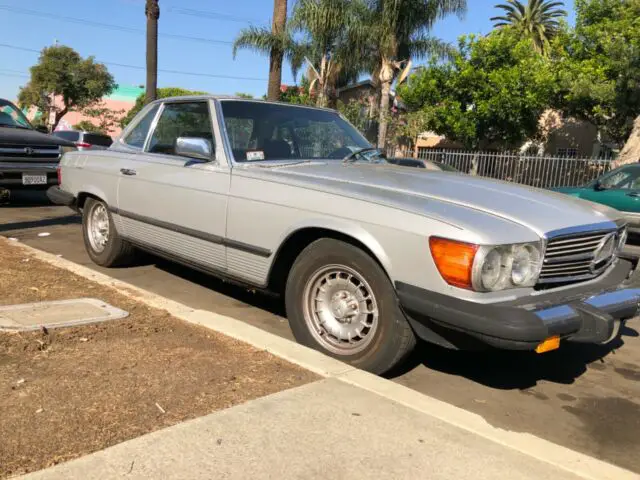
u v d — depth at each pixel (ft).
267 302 17.74
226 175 14.58
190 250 15.93
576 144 96.32
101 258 20.27
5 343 11.49
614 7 78.64
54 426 8.63
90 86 143.84
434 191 12.26
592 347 15.65
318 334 12.85
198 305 17.10
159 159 17.03
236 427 8.89
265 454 8.22
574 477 8.25
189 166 15.71
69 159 21.34
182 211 15.85
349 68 70.54
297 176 13.53
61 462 7.71
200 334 12.91
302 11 64.69
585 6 81.00
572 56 82.12
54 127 133.39
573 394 12.48
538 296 11.10
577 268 11.95
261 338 12.73
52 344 11.72
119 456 7.93
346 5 65.26
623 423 11.20
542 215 11.66
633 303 12.23
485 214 11.16
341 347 12.41
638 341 16.47
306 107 17.74
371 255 11.73
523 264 10.77
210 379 10.58
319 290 12.87
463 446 8.82
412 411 9.78
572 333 10.92
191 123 16.67
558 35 87.81
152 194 16.97
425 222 10.82
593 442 10.39
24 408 9.11
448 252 10.41
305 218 12.64
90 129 149.48
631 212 34.68
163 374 10.68
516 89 75.82
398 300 11.32
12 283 15.83
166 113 17.98
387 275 11.46
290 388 10.39
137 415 9.11
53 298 14.82
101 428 8.66
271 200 13.38
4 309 13.52
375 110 74.13
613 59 66.59
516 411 11.51
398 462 8.27
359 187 12.52
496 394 12.28
